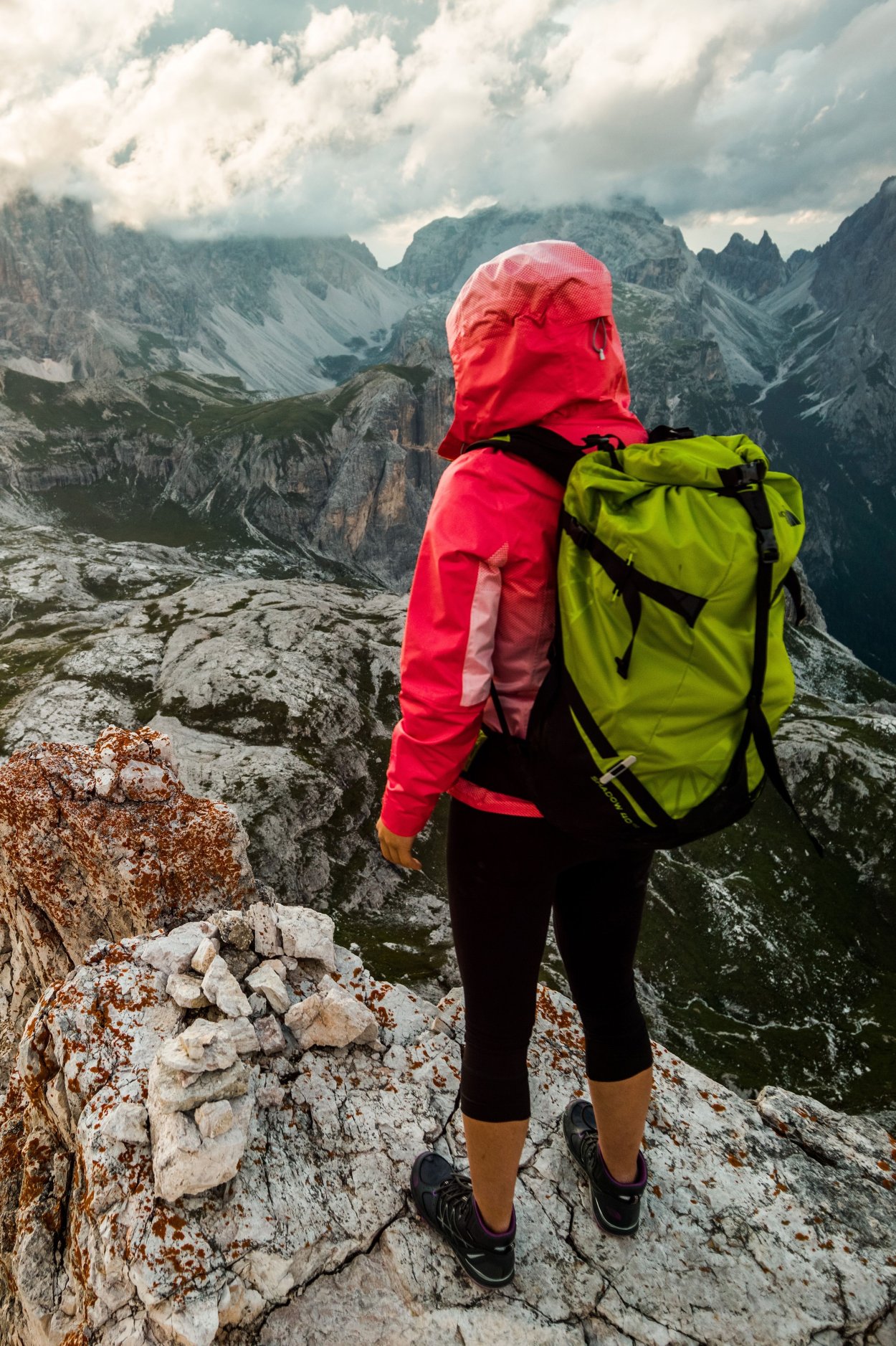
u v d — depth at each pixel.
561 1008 4.17
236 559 191.50
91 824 6.91
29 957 8.14
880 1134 3.76
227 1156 2.86
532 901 2.48
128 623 78.75
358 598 94.00
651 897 74.00
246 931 4.02
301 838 54.62
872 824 85.19
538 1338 2.72
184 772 56.47
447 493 2.17
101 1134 3.03
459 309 2.33
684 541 1.83
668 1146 3.51
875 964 73.25
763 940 72.06
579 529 2.02
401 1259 2.88
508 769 2.35
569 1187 3.26
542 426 2.23
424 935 50.78
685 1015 63.88
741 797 2.02
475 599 2.07
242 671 67.69
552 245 2.16
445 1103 3.52
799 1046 62.91
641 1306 2.87
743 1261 3.06
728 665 1.88
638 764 1.96
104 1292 2.66
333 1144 3.25
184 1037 3.10
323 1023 3.60
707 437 2.25
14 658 76.44
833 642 183.75
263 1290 2.70
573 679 2.02
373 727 67.00
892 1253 3.15
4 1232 3.95
